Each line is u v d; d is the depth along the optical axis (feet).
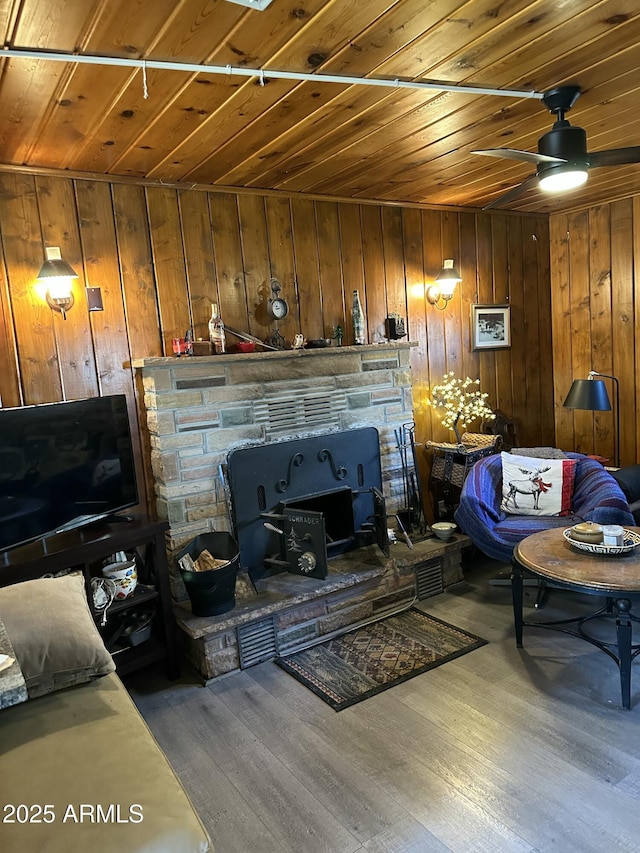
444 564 12.06
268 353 10.74
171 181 10.27
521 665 9.02
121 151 8.60
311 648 10.07
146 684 9.27
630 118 8.85
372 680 8.89
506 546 10.91
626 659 7.70
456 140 9.32
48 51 5.66
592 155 7.80
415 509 12.84
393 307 13.35
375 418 12.52
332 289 12.42
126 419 9.47
